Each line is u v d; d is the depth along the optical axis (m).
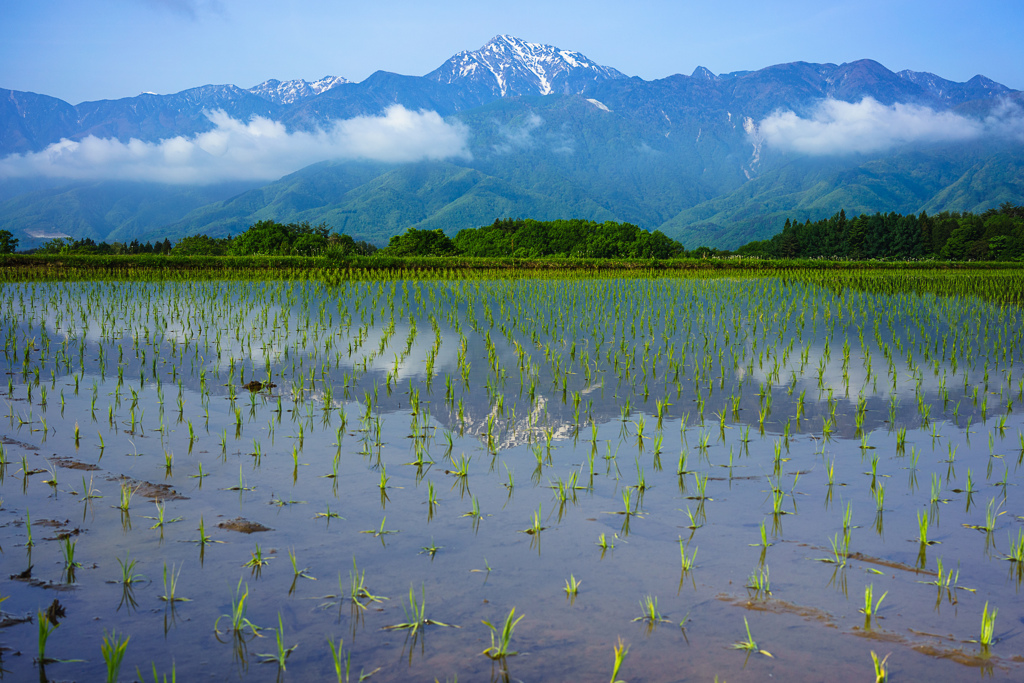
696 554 6.19
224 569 5.77
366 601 5.29
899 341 19.08
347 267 50.09
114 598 5.25
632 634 4.87
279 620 4.55
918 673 4.38
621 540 6.49
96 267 45.56
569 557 6.12
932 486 8.03
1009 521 6.99
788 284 39.81
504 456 9.13
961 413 11.52
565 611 5.19
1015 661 4.52
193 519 6.81
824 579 5.73
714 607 5.26
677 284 40.25
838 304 26.36
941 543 6.45
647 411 11.63
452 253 100.69
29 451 8.90
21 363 15.06
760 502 7.52
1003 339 19.39
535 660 4.54
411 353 16.88
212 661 4.48
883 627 4.97
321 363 15.48
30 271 42.47
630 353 17.03
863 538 6.56
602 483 8.11
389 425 10.56
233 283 37.66
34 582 5.45
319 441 9.66
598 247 113.69
